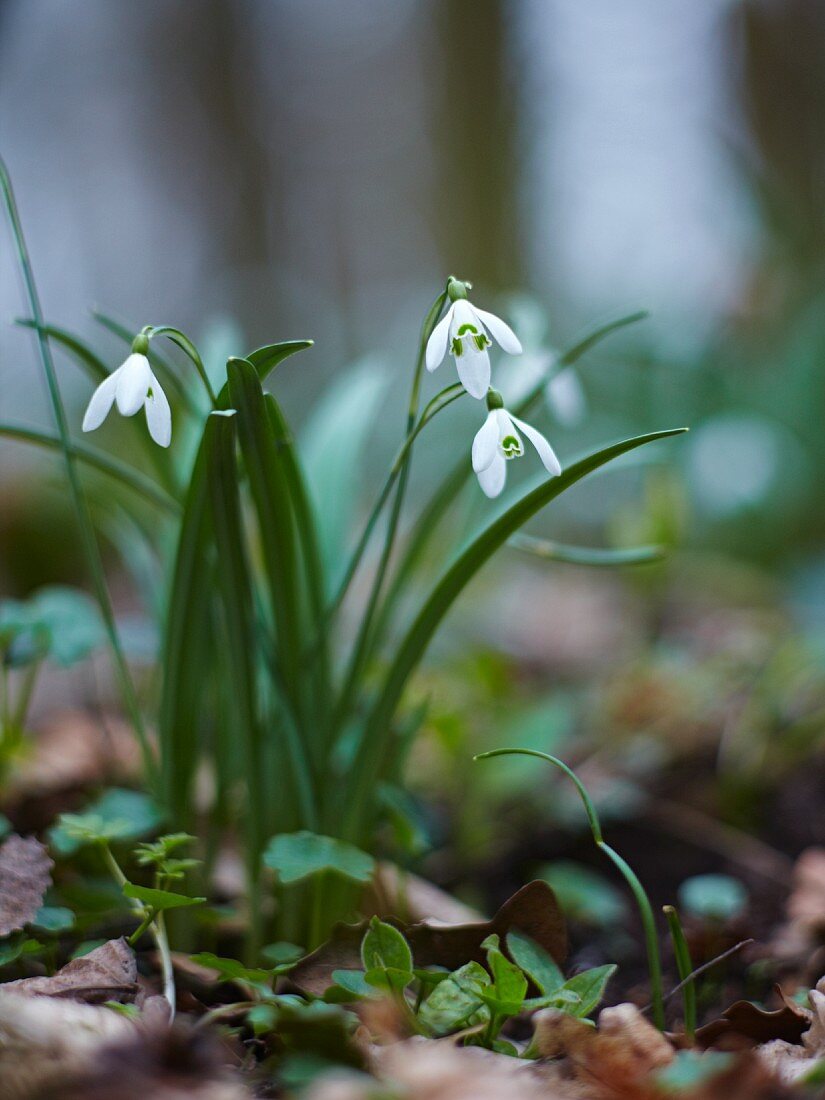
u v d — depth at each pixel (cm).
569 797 69
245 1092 47
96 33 302
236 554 52
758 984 57
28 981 50
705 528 147
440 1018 49
